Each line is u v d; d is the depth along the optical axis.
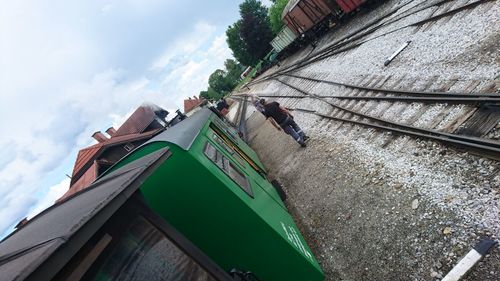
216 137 7.34
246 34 57.56
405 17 11.86
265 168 12.34
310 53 26.64
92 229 2.09
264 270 4.45
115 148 24.25
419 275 4.02
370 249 4.96
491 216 3.77
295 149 11.38
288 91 22.52
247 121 26.72
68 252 1.86
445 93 6.41
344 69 14.14
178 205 4.20
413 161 5.61
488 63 6.17
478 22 7.38
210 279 2.98
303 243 5.61
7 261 2.22
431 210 4.47
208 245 4.30
